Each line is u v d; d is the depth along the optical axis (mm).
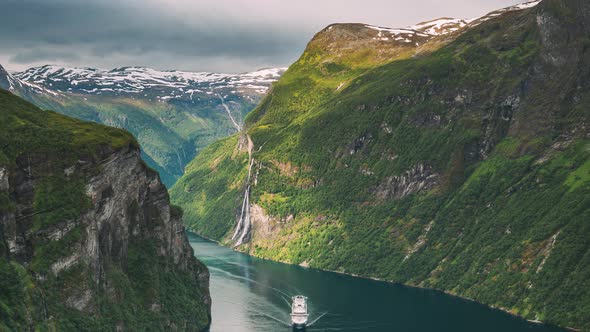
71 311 187250
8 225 182250
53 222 193250
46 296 182375
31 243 188500
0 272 171750
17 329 164125
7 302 168125
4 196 184875
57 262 189000
